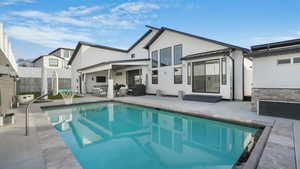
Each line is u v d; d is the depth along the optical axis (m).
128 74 17.88
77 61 20.36
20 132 4.18
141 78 15.97
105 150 4.15
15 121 5.36
